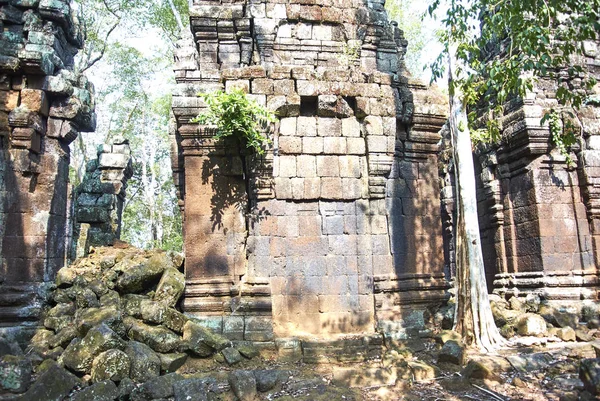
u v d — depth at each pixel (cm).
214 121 814
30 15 940
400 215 917
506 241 1180
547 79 1121
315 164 887
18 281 887
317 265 861
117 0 2148
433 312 916
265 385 652
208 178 859
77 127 1024
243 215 862
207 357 744
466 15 813
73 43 1093
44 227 917
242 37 940
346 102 902
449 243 1559
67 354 670
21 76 933
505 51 1136
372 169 886
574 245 1079
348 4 982
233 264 844
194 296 825
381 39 991
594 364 560
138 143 2925
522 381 673
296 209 873
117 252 952
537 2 727
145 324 766
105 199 1385
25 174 920
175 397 614
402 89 946
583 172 1088
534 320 902
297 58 945
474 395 637
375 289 866
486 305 841
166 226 3003
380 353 799
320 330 841
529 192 1109
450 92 885
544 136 1084
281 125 880
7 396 602
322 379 684
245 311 815
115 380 640
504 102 1185
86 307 796
